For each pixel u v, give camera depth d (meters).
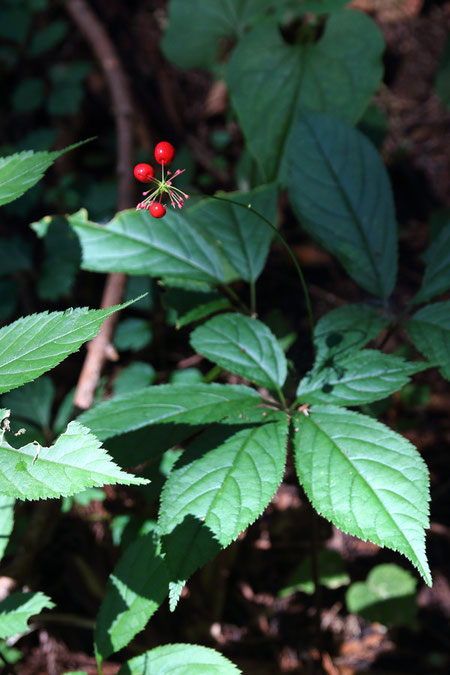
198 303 0.64
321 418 0.56
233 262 0.64
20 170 0.53
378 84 0.73
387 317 0.61
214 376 0.69
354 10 0.73
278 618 0.75
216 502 0.53
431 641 0.74
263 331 0.59
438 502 0.82
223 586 0.75
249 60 0.74
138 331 0.86
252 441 0.55
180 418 0.56
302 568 0.75
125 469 0.55
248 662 0.73
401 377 0.57
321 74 0.73
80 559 0.75
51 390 0.74
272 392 0.60
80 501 0.71
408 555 0.51
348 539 0.79
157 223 0.64
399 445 0.54
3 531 0.56
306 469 0.54
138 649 0.72
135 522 0.69
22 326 0.49
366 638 0.75
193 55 0.90
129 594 0.56
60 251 0.86
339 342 0.59
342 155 0.65
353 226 0.64
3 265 0.93
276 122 0.73
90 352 0.75
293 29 0.77
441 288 0.61
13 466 0.48
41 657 0.72
